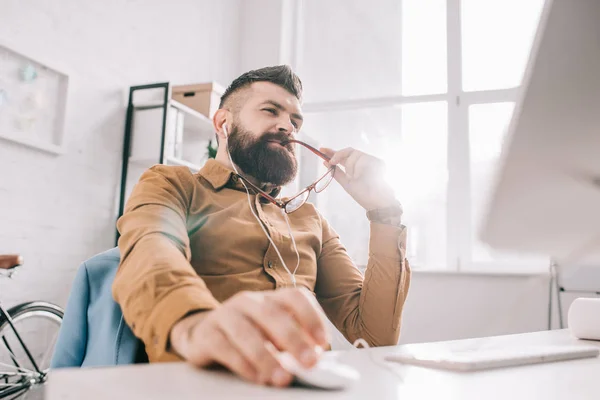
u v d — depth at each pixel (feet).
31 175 7.72
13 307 7.00
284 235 3.38
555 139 1.22
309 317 1.14
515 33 12.23
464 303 10.98
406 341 11.22
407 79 13.01
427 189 12.30
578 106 1.17
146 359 2.46
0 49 7.28
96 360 2.54
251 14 14.33
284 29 14.08
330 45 14.01
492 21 12.44
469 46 12.55
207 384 1.16
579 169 1.24
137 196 2.83
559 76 1.15
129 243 2.25
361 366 1.56
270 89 3.60
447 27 12.67
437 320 11.10
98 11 9.14
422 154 12.51
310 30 14.33
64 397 1.02
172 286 1.68
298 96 3.72
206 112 10.44
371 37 13.60
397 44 13.26
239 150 3.52
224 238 3.14
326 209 13.00
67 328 2.70
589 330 2.74
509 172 1.31
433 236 12.11
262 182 3.60
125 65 9.75
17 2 7.54
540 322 10.17
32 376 7.03
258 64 13.99
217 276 3.07
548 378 1.48
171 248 2.08
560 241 1.52
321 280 3.83
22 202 7.57
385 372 1.47
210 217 3.18
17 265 6.43
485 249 1.66
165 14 11.10
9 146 7.41
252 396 1.07
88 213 8.75
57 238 8.13
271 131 3.55
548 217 1.38
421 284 11.36
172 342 1.48
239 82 3.66
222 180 3.43
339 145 13.37
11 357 7.03
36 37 7.84
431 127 12.57
